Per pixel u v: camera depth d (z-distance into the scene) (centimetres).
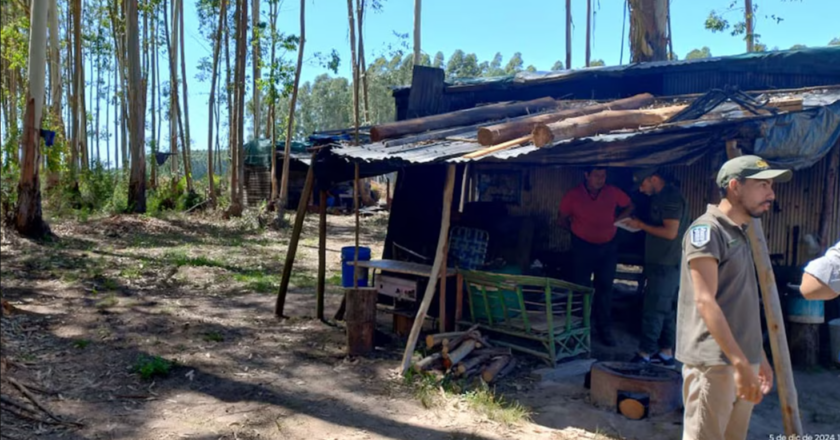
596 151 523
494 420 463
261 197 2620
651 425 454
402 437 433
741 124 505
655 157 536
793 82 742
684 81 795
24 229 1301
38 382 510
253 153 2638
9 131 1612
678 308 311
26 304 777
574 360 599
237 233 1684
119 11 2434
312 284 1005
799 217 655
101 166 2111
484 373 542
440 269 615
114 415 460
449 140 649
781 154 531
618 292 869
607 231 658
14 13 2367
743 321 291
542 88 891
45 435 421
